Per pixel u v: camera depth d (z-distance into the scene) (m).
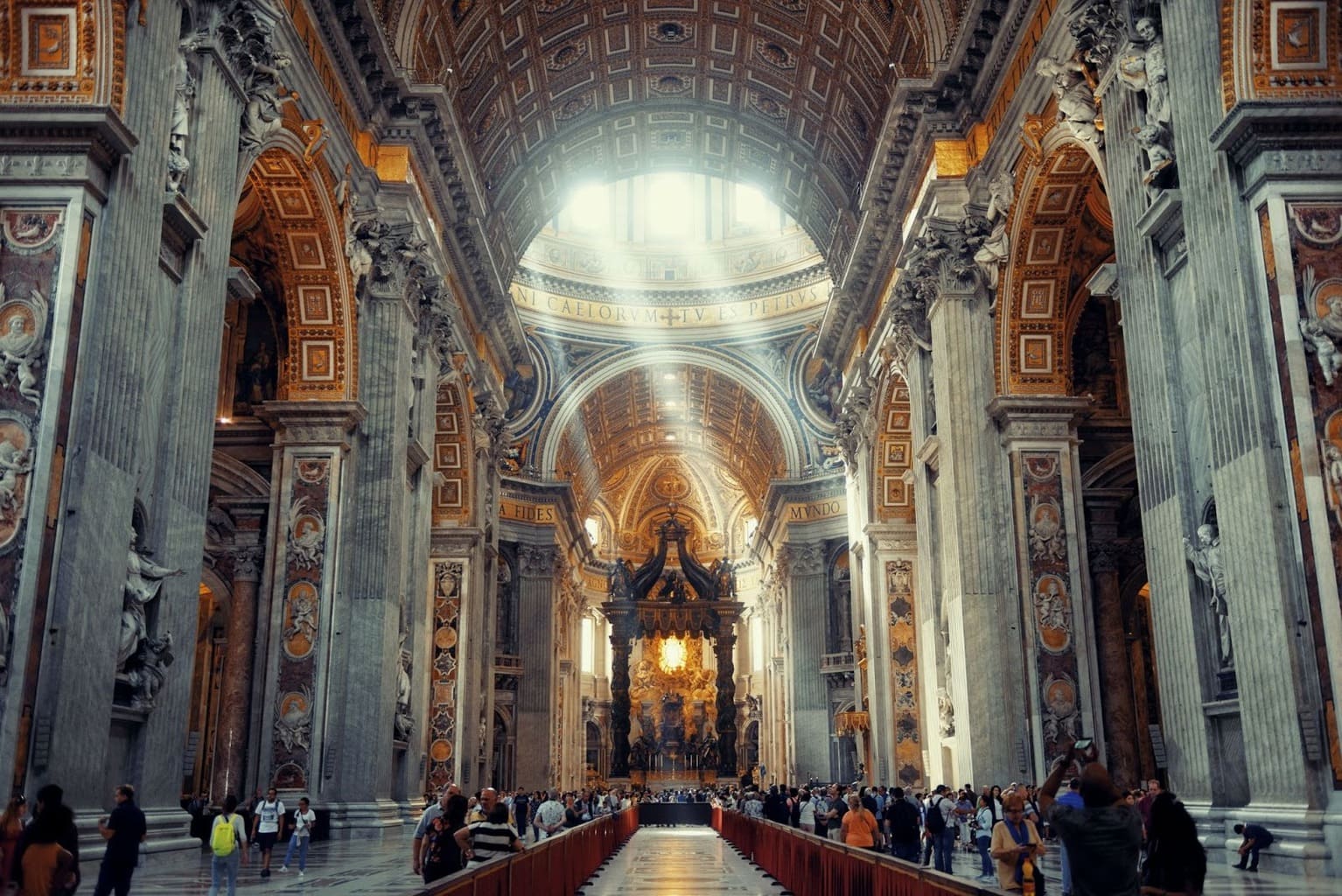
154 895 8.84
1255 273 9.27
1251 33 9.55
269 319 17.83
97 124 8.98
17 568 8.29
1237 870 8.57
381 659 16.02
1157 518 10.86
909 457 24.66
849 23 22.06
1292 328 8.89
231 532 17.19
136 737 9.72
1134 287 11.38
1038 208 15.66
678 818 41.94
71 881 5.94
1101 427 18.52
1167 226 10.75
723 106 27.72
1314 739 8.32
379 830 15.16
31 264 8.89
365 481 16.69
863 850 8.09
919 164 18.75
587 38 24.75
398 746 17.78
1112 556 17.98
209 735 20.28
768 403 41.94
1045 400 16.12
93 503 8.85
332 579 15.80
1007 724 15.55
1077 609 15.52
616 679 49.16
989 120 17.14
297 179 14.89
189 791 19.80
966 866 14.46
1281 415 8.93
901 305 18.94
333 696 15.57
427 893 4.95
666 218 43.88
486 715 26.58
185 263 10.70
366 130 17.42
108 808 9.32
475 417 25.83
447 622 24.52
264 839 11.33
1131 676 18.50
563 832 11.34
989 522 16.25
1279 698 8.60
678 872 16.50
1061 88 13.02
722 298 42.62
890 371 22.50
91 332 9.05
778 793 24.53
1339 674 8.23
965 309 17.08
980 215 16.97
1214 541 9.94
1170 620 10.57
